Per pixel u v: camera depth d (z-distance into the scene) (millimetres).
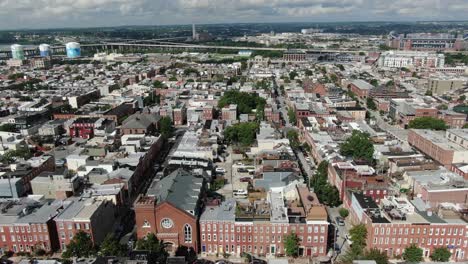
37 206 153125
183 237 140500
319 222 137000
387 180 178000
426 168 196375
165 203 137000
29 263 120688
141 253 117500
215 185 191500
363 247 138500
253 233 139500
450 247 135750
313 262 136000
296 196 159750
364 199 154375
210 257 141000
